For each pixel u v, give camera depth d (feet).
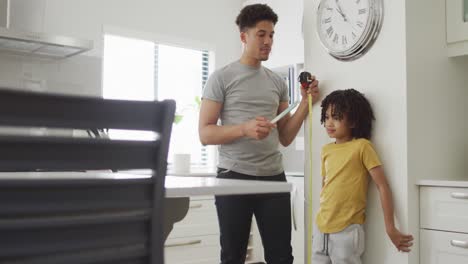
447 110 6.45
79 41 9.63
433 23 6.31
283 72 13.60
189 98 13.84
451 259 5.54
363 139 5.95
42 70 10.36
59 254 2.39
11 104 2.13
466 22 6.39
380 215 5.94
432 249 5.72
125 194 2.60
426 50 6.14
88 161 2.42
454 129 6.57
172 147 13.42
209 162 14.10
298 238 11.19
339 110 5.95
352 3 6.29
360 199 5.90
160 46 13.29
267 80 6.34
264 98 6.20
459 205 5.48
